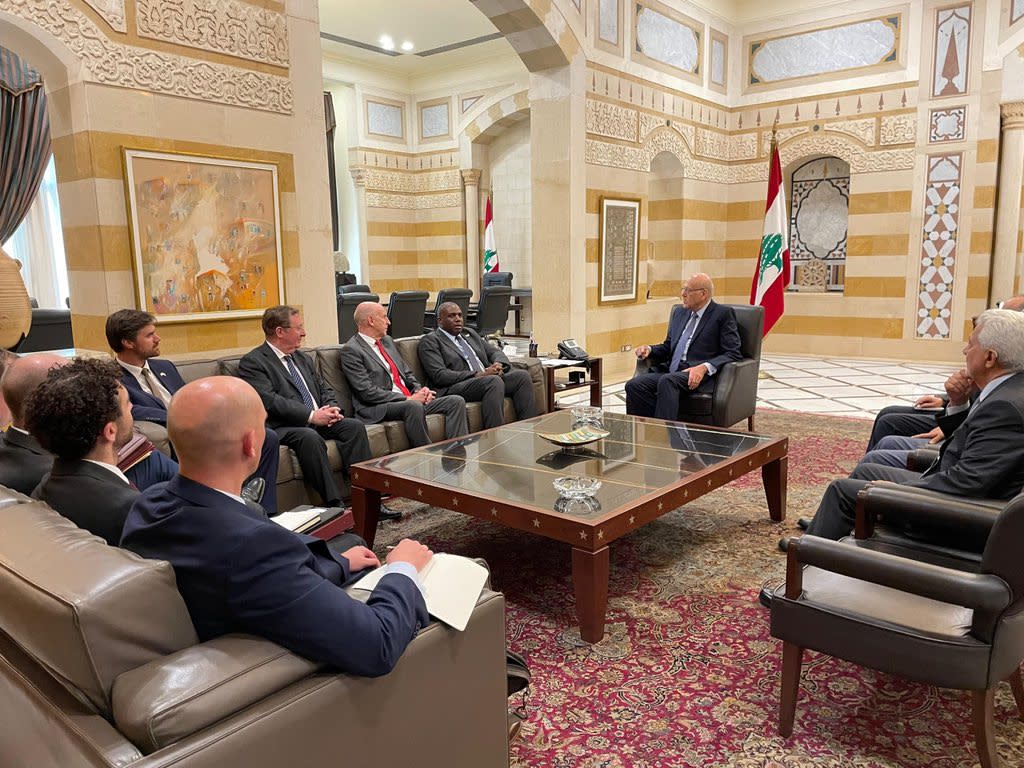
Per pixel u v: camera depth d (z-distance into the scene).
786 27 8.56
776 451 3.33
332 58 9.73
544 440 3.46
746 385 4.80
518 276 10.80
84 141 3.67
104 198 3.73
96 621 1.08
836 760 1.82
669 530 3.38
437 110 10.67
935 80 7.82
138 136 3.83
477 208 10.70
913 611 1.78
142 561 1.17
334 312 4.94
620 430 3.64
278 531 1.25
